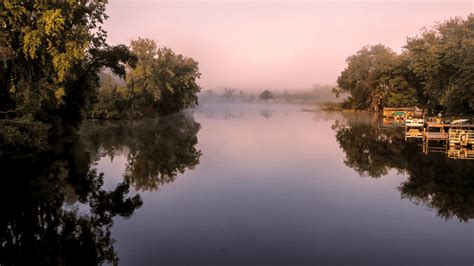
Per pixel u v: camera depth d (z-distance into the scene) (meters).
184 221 13.49
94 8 35.41
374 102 93.88
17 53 24.41
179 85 89.31
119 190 18.52
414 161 25.70
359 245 11.16
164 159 27.86
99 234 12.25
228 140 39.84
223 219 13.67
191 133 47.47
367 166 24.38
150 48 77.25
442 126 35.28
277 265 9.80
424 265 9.81
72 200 16.77
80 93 40.50
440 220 13.47
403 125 54.97
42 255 10.63
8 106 27.11
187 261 10.03
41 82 27.11
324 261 10.06
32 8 24.44
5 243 11.67
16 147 26.80
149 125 59.03
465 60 44.22
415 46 60.91
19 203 16.34
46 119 33.78
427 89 58.22
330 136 42.94
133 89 73.88
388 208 15.01
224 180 20.55
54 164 25.44
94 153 30.53
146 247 11.07
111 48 41.66
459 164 24.20
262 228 12.68
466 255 10.42
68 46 24.69
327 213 14.35
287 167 24.25
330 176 21.38
